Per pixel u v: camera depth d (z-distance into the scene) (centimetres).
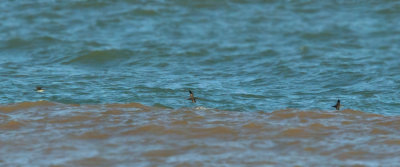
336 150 1795
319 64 3497
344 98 2727
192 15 4791
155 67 3409
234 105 2578
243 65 3500
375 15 4844
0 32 4200
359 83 3048
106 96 2684
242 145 1827
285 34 4338
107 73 3197
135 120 2053
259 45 4019
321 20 4709
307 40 4194
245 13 4866
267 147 1816
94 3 4975
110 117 2094
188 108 2220
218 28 4459
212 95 2739
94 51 3669
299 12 4925
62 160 1705
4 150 1783
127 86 2878
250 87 2948
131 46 3888
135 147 1811
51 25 4422
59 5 4916
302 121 2058
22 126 1997
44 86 2845
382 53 3822
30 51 3753
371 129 1978
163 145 1825
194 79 3106
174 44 3972
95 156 1738
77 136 1905
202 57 3691
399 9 4956
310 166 1669
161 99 2650
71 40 4006
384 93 2819
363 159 1727
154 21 4616
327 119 2086
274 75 3238
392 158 1728
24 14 4678
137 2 5053
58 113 2136
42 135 1911
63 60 3541
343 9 5012
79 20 4575
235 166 1659
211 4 5050
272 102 2644
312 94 2820
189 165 1667
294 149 1802
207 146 1816
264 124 2017
